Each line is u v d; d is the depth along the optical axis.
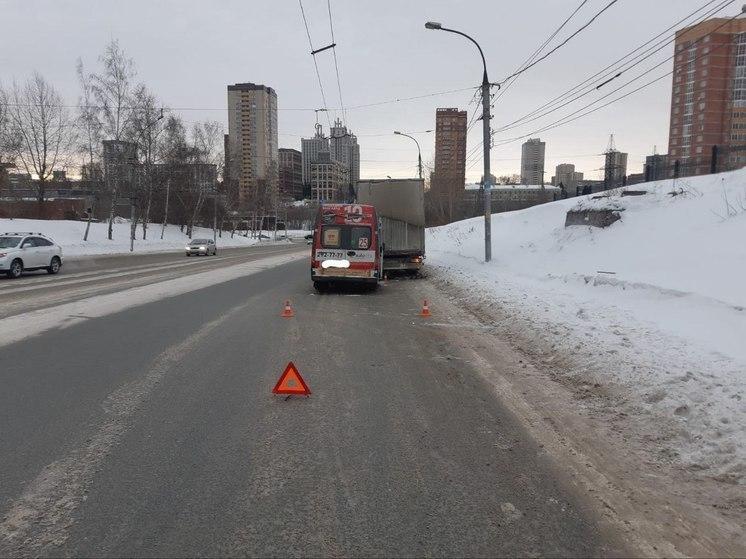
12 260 19.03
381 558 2.95
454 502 3.56
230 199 75.38
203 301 13.11
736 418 4.61
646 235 16.34
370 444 4.51
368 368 6.98
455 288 15.98
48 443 4.44
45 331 8.99
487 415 5.23
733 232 13.20
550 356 7.45
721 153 25.41
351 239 15.54
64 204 64.81
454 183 61.47
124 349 7.79
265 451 4.34
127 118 44.22
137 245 46.72
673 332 7.57
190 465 4.07
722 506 3.51
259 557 2.95
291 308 12.12
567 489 3.75
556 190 72.56
